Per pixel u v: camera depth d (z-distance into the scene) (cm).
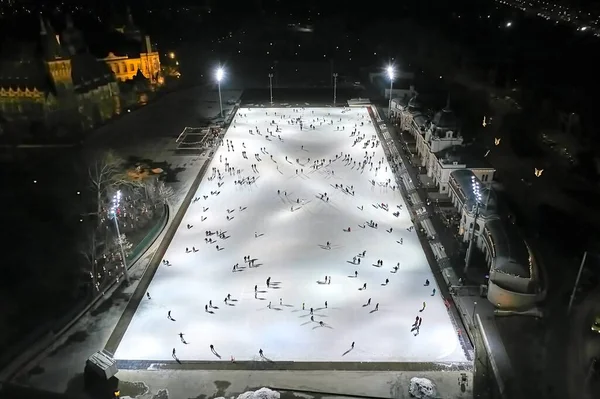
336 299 7719
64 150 13038
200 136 14600
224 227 9819
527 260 7619
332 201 10856
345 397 5966
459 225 9550
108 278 8138
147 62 19075
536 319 7144
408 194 11119
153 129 15175
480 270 8319
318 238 9406
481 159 11075
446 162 10912
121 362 6506
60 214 9819
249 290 7950
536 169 11819
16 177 11438
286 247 9119
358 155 13400
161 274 8344
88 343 6812
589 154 12319
